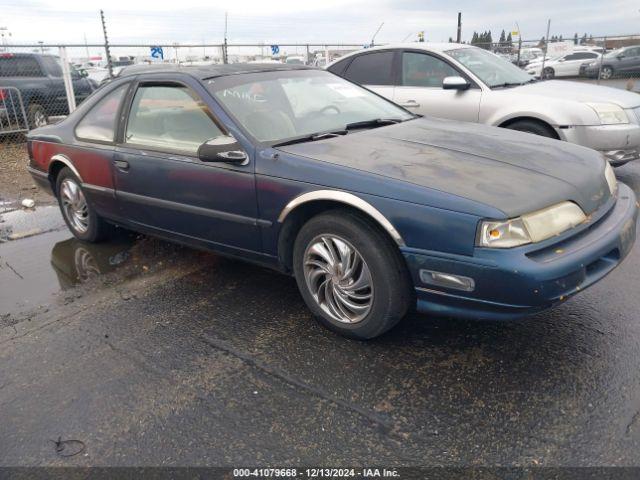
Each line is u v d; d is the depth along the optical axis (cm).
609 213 293
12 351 312
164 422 244
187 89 366
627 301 328
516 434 224
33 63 1102
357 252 281
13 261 456
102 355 303
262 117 349
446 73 640
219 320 334
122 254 459
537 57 2825
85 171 442
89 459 225
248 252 343
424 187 262
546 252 248
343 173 283
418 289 267
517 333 299
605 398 242
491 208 244
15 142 1023
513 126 585
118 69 1470
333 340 303
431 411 241
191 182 352
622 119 545
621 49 2142
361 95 429
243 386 266
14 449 233
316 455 220
